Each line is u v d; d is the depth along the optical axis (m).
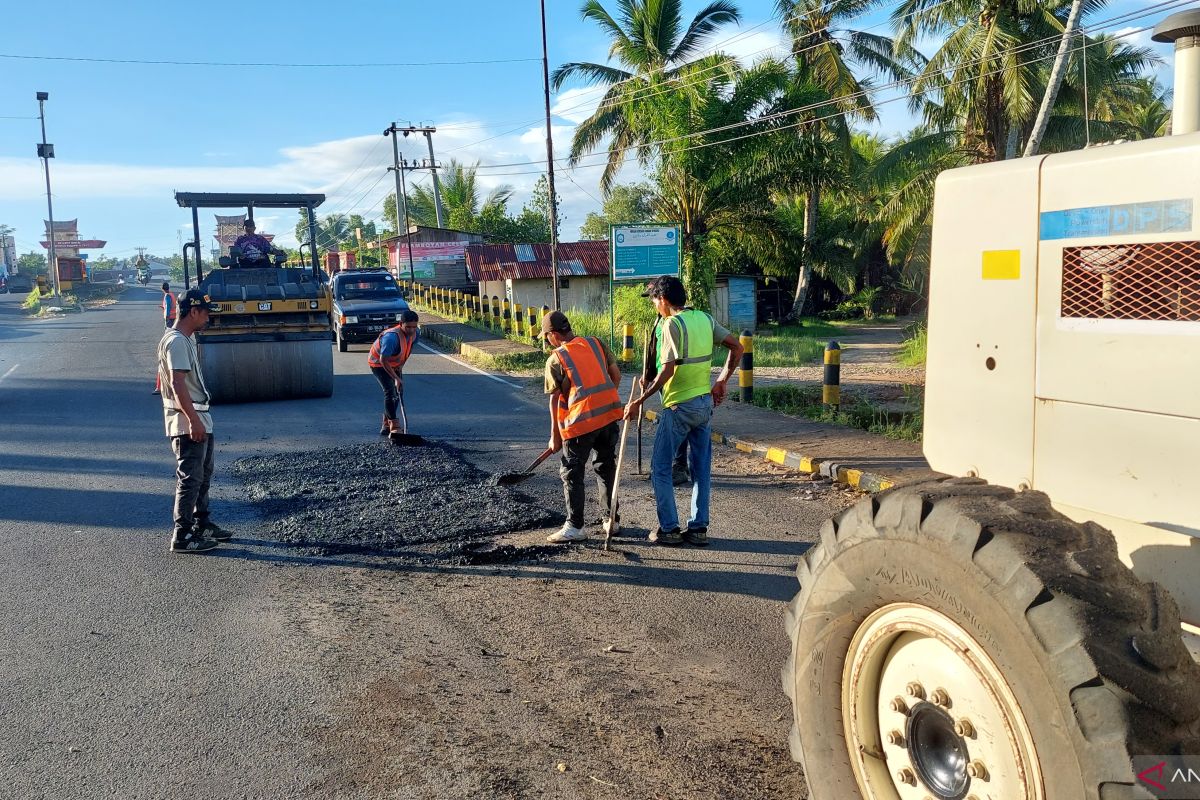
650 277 20.31
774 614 5.21
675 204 27.58
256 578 5.95
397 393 10.70
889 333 29.70
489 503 7.54
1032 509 2.23
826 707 2.71
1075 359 2.51
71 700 4.28
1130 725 1.85
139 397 14.32
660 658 4.66
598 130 28.72
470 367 18.81
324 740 3.89
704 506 6.42
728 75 25.55
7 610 5.43
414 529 6.89
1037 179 2.60
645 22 26.95
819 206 34.62
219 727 4.01
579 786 3.51
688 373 6.21
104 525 7.19
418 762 3.70
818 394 13.24
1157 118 27.09
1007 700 2.12
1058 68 15.48
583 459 6.46
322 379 14.04
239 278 14.43
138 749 3.83
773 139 25.42
